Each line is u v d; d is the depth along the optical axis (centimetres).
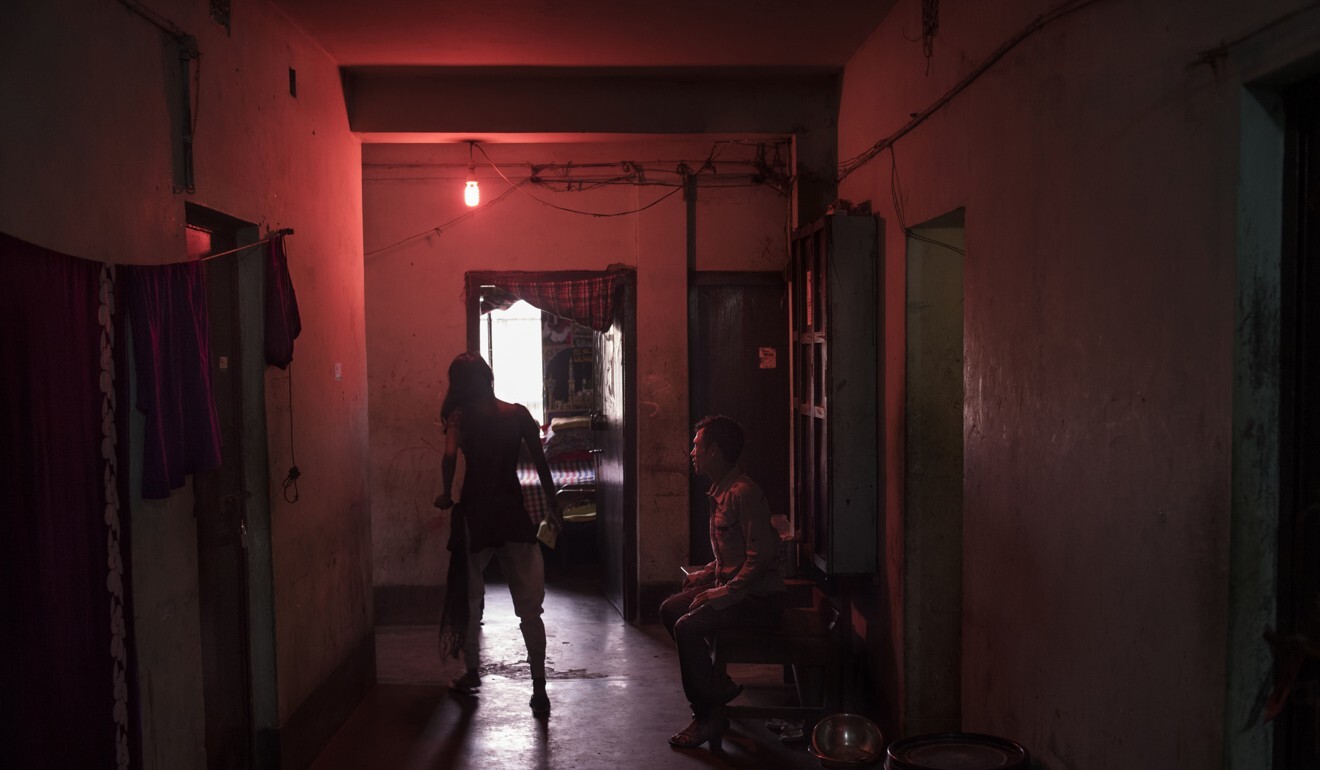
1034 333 310
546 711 520
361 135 571
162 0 314
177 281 296
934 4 405
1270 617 210
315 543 470
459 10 452
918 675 449
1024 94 316
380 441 728
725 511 469
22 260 220
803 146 589
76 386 243
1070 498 285
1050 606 299
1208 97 216
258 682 411
